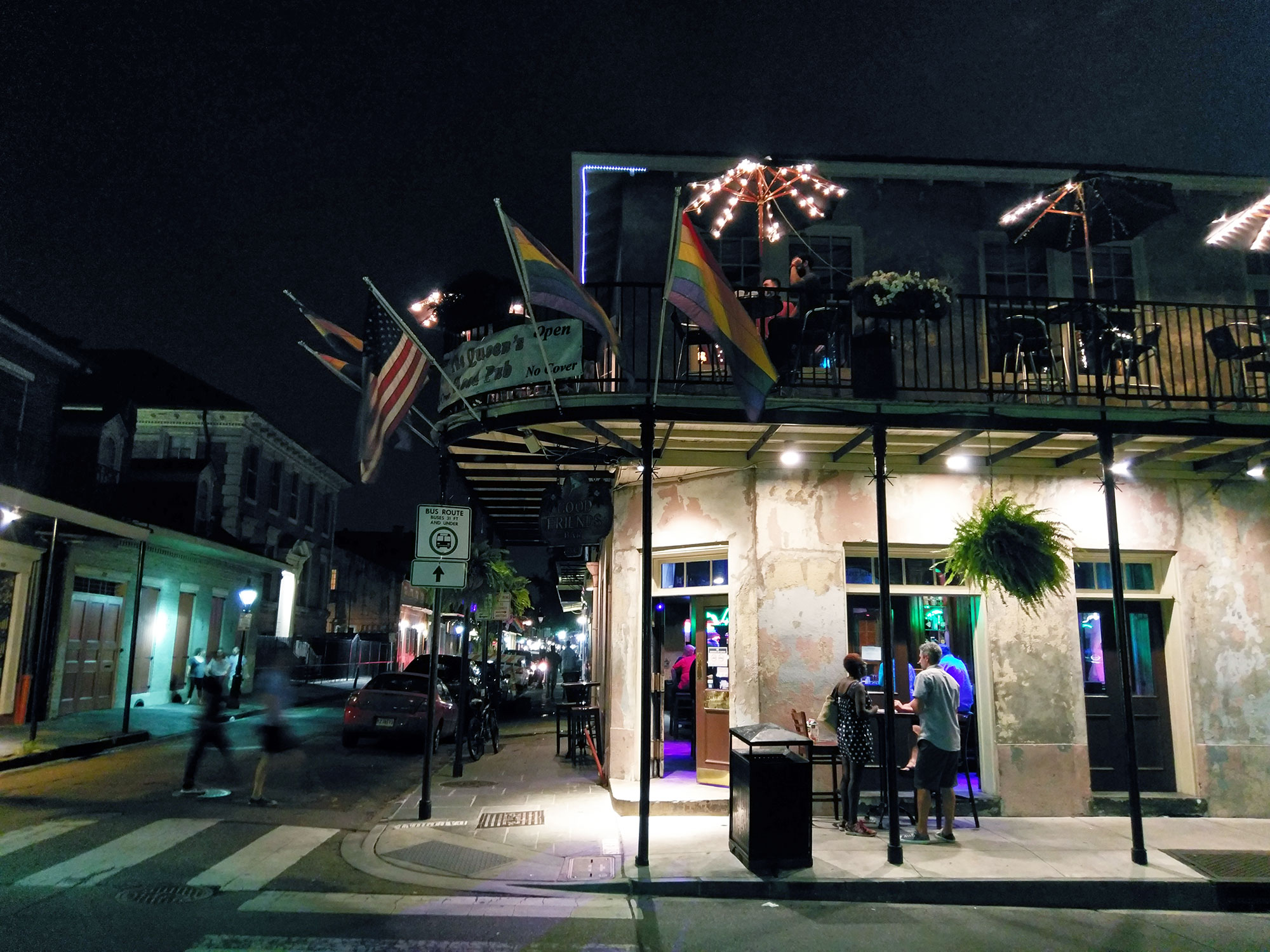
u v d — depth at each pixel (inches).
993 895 262.4
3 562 607.5
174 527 906.1
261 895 248.7
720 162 436.8
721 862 283.4
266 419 1210.6
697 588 407.8
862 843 308.8
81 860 278.4
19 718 617.9
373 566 1836.9
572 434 351.9
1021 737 366.6
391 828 334.3
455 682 650.2
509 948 211.9
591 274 541.0
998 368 407.8
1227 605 384.2
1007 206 446.9
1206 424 323.0
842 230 439.2
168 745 579.8
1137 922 246.4
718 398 305.3
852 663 331.9
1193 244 447.2
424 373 341.4
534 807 373.7
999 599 376.2
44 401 725.9
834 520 379.6
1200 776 368.5
